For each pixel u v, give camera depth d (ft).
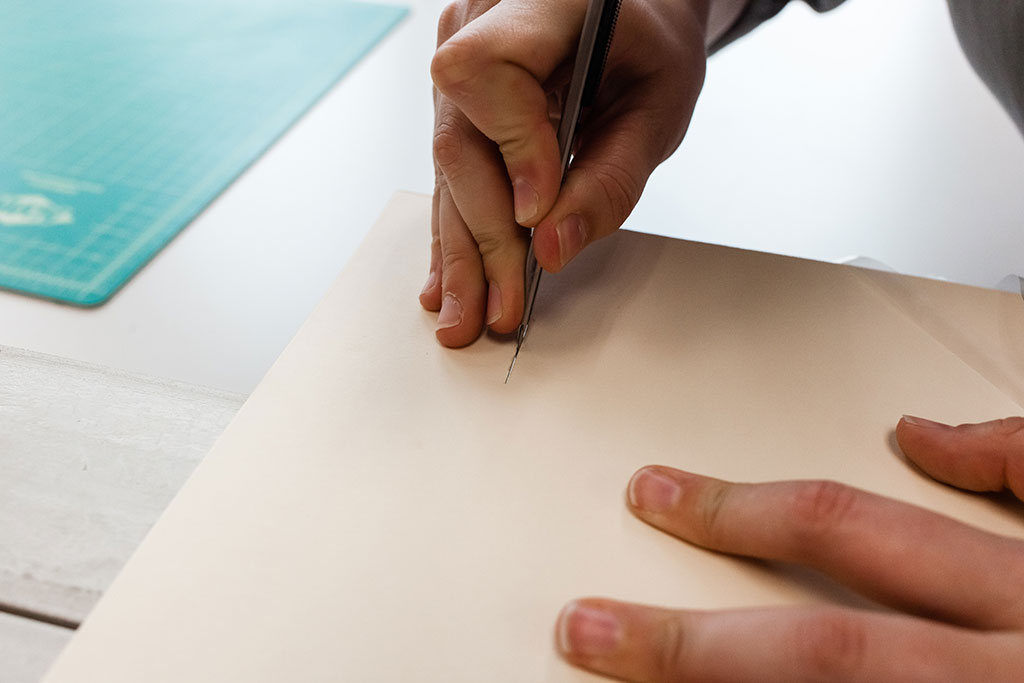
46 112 3.25
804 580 1.38
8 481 1.57
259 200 2.93
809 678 1.14
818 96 4.10
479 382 1.71
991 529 1.49
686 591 1.36
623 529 1.45
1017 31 2.37
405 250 2.07
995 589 1.22
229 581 1.32
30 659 1.32
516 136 1.64
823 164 3.66
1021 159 3.68
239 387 2.20
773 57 4.40
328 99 3.55
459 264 1.82
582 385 1.72
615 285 1.98
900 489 1.55
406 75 3.74
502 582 1.35
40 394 1.75
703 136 3.81
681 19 2.17
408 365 1.74
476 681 1.23
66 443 1.65
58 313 2.37
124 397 1.77
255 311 2.47
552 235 1.72
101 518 1.53
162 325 2.38
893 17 4.73
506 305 1.78
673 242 2.12
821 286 2.01
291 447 1.54
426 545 1.39
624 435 1.61
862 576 1.28
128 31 3.89
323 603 1.30
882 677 1.12
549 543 1.41
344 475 1.49
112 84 3.48
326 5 4.25
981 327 1.90
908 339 1.86
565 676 1.24
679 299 1.95
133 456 1.64
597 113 2.02
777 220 3.35
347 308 1.87
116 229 2.69
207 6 4.16
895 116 3.96
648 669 1.22
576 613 1.26
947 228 3.32
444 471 1.52
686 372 1.76
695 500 1.42
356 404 1.63
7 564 1.45
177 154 3.10
